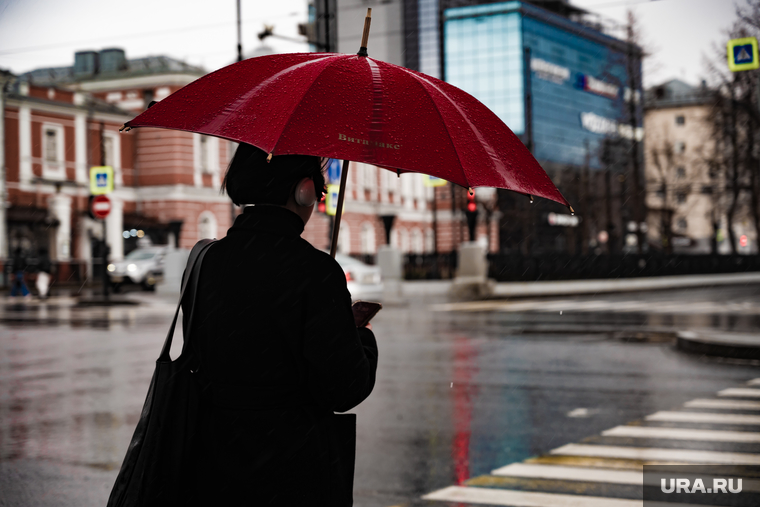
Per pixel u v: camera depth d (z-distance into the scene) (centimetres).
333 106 190
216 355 190
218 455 187
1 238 3612
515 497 451
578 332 1432
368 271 2009
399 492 462
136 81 4369
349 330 189
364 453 555
